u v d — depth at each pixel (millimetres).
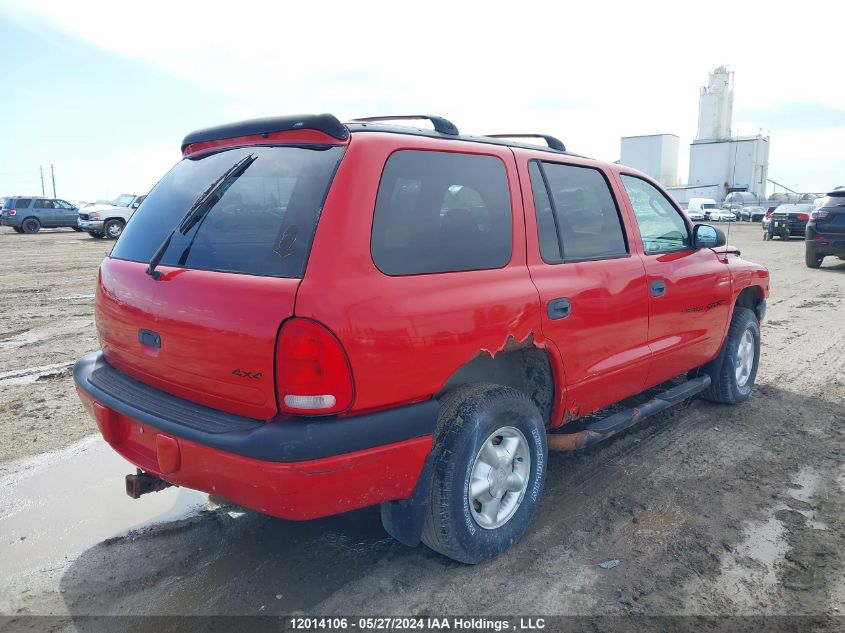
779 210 24562
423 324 2533
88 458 4203
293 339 2256
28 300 10469
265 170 2688
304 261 2340
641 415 4039
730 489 3779
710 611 2680
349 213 2434
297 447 2238
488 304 2807
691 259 4445
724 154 56906
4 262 16469
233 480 2354
